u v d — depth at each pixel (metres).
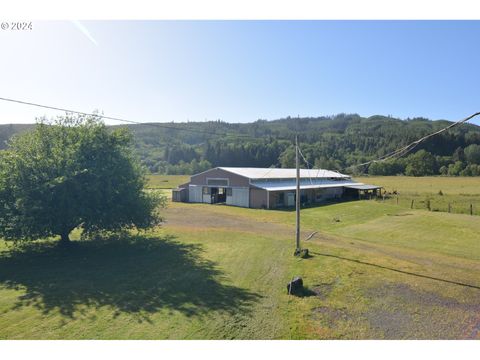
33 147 16.14
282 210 34.72
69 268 14.00
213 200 40.81
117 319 9.23
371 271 14.04
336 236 22.08
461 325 9.27
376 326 9.11
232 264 14.77
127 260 15.28
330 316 9.67
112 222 17.33
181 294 11.16
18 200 14.41
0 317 9.31
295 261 15.27
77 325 8.86
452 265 15.49
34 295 10.95
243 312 9.78
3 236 15.38
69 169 15.60
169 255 16.19
